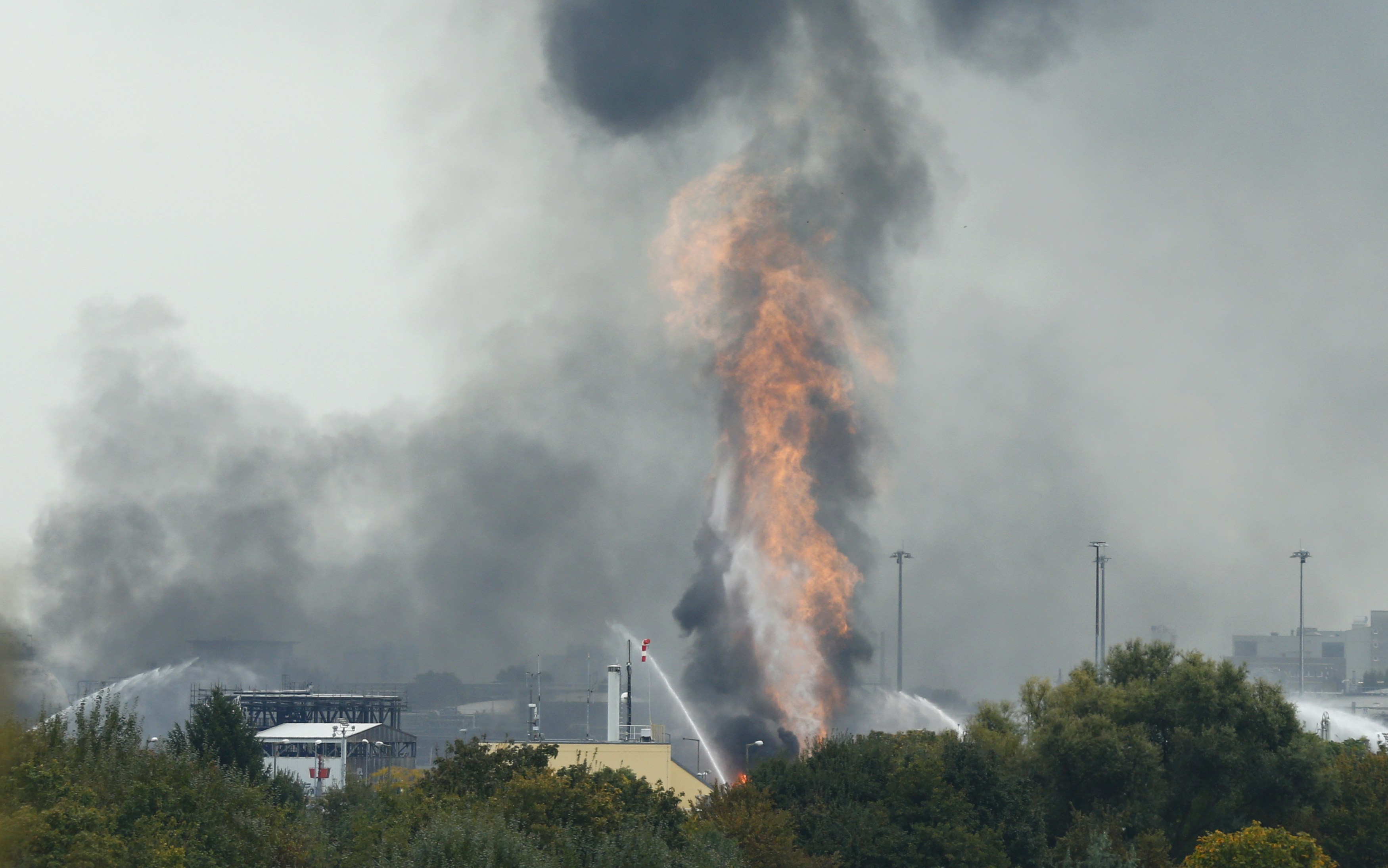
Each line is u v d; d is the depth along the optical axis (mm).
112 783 159250
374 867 156250
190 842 150000
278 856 160375
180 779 163500
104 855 134375
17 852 132250
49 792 144500
